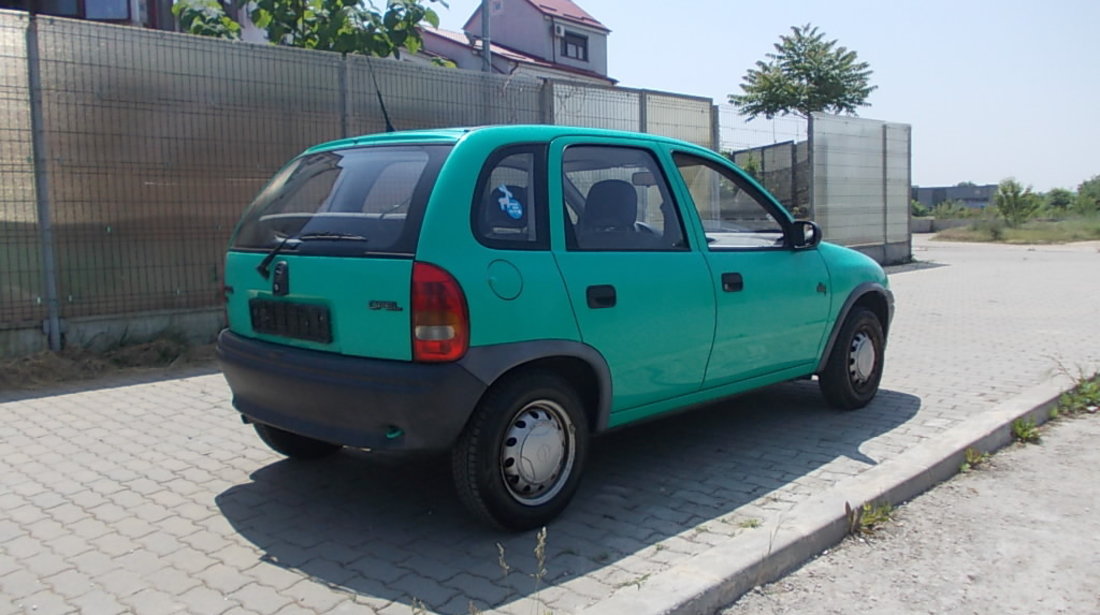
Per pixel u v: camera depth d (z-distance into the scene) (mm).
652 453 5258
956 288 14625
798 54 39188
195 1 10438
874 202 18562
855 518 4117
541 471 3990
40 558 3758
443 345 3592
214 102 8352
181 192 8211
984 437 5320
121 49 7777
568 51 39094
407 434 3621
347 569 3646
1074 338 9289
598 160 4531
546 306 3920
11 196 7277
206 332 8430
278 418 4129
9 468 4953
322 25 10391
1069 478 4902
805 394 6766
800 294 5449
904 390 6863
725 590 3396
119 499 4469
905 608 3416
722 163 5332
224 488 4641
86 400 6508
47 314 7477
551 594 3404
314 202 4258
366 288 3723
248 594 3414
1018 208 40062
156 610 3287
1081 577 3684
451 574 3590
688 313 4637
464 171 3854
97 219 7734
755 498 4469
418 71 9750
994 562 3824
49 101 7422
